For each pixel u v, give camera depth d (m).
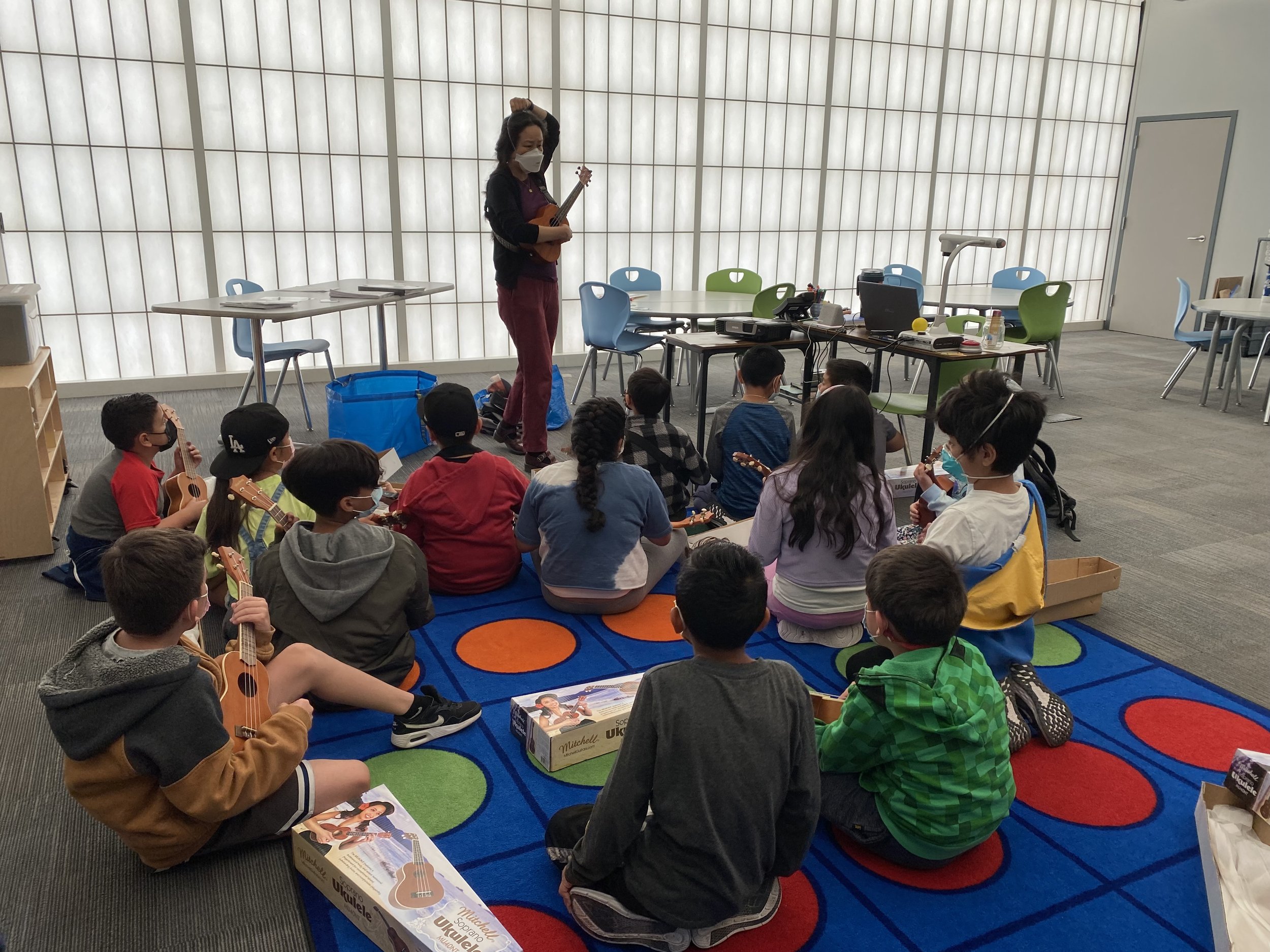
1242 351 7.50
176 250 5.83
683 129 7.17
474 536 2.88
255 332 4.06
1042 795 1.99
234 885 1.70
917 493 2.90
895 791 1.70
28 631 2.66
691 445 3.22
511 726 2.18
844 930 1.61
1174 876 1.76
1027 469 3.64
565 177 6.85
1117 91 9.02
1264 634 2.79
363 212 6.28
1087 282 9.51
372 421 4.31
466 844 1.80
